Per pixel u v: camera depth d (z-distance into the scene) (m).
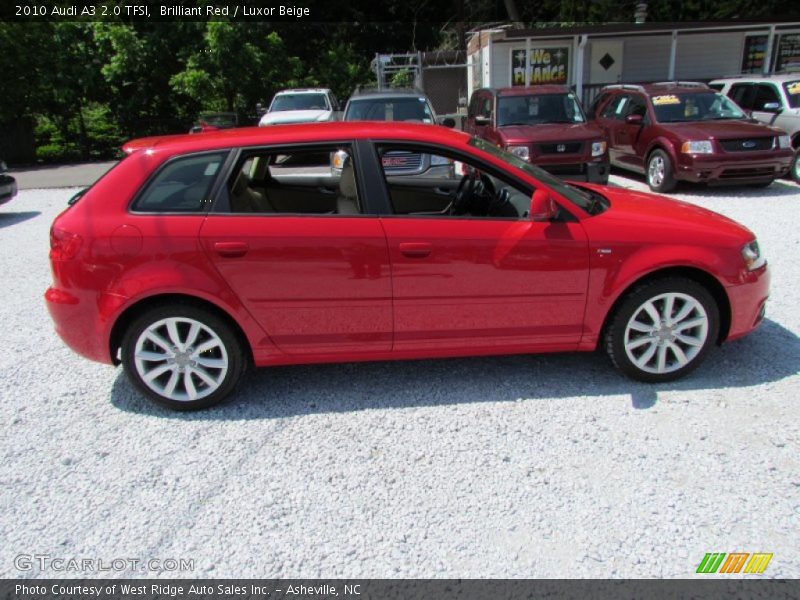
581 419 3.32
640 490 2.75
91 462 3.14
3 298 5.88
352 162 3.47
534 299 3.48
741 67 18.27
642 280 3.51
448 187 4.26
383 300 3.43
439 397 3.63
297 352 3.54
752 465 2.88
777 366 3.79
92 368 4.26
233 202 3.41
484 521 2.60
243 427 3.40
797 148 9.94
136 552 2.52
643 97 10.45
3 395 3.89
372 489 2.84
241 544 2.54
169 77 20.05
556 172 9.07
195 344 3.47
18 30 17.77
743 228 3.70
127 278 3.30
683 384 3.63
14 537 2.63
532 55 17.47
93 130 21.72
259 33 20.22
